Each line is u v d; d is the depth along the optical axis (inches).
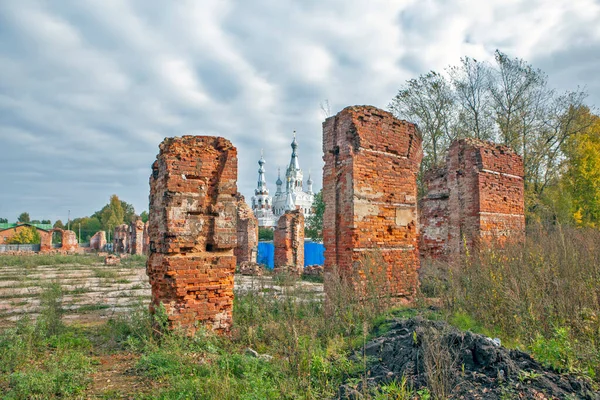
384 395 186.1
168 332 326.3
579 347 250.4
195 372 255.1
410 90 1193.4
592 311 297.1
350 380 218.2
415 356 226.2
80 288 718.5
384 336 282.7
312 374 241.8
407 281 441.1
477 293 370.3
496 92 1179.3
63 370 256.4
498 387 191.5
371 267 388.5
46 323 364.8
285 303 426.0
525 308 307.0
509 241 462.9
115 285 784.9
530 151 1164.5
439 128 1168.2
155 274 354.0
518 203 622.5
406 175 462.0
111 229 3400.6
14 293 663.1
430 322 270.8
